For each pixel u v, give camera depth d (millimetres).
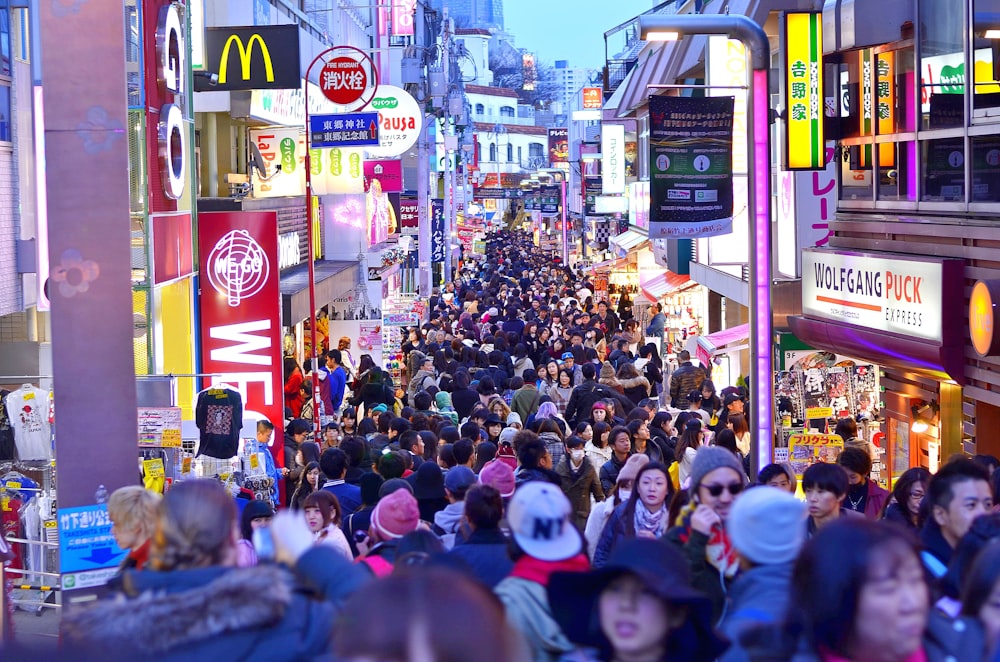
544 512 5426
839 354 19625
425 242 67188
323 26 47219
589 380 22062
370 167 42406
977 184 15414
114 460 9500
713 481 6598
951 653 4266
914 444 18500
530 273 80250
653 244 45281
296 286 28078
